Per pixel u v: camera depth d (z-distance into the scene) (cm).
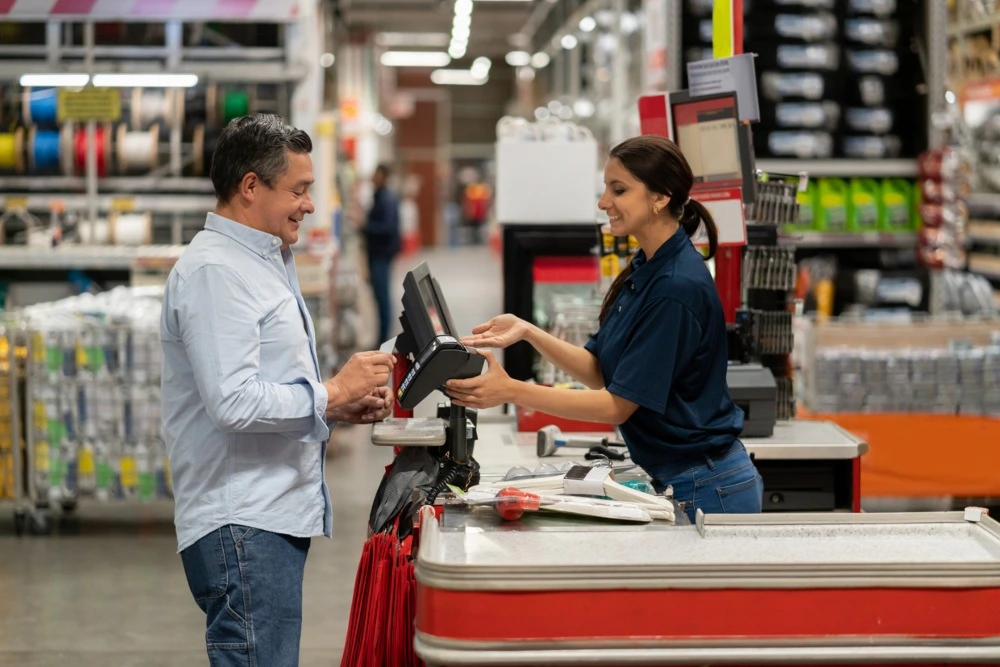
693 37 689
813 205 719
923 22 715
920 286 720
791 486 402
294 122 770
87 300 633
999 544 241
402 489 300
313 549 594
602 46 1195
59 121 764
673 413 302
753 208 414
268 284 269
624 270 320
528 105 2431
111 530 624
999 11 798
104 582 537
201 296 259
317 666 440
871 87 719
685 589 224
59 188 775
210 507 268
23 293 781
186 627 481
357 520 646
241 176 267
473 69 3022
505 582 222
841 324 593
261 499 269
